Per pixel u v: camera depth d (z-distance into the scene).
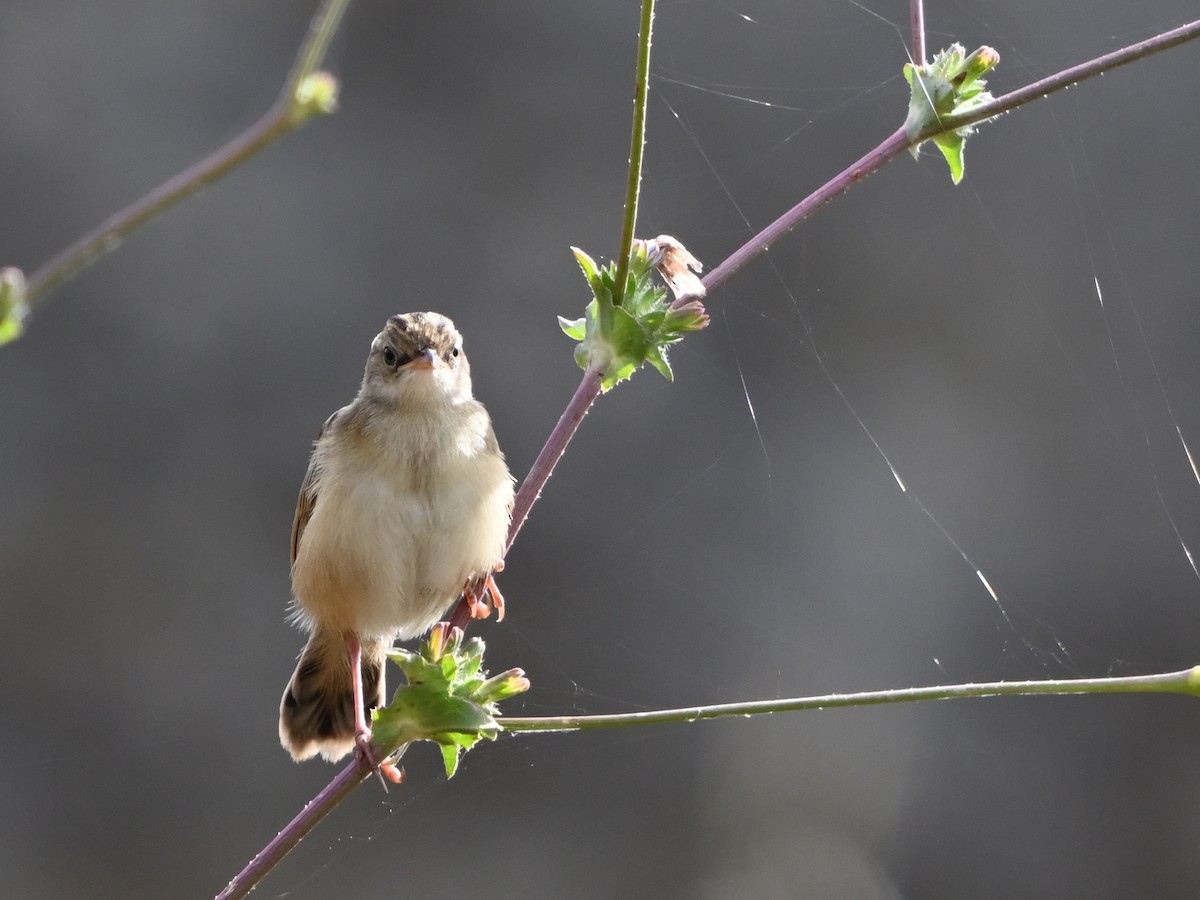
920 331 14.88
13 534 14.21
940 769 14.50
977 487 14.65
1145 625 14.21
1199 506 14.30
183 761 14.24
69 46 15.08
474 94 15.54
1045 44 14.45
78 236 14.98
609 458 14.79
